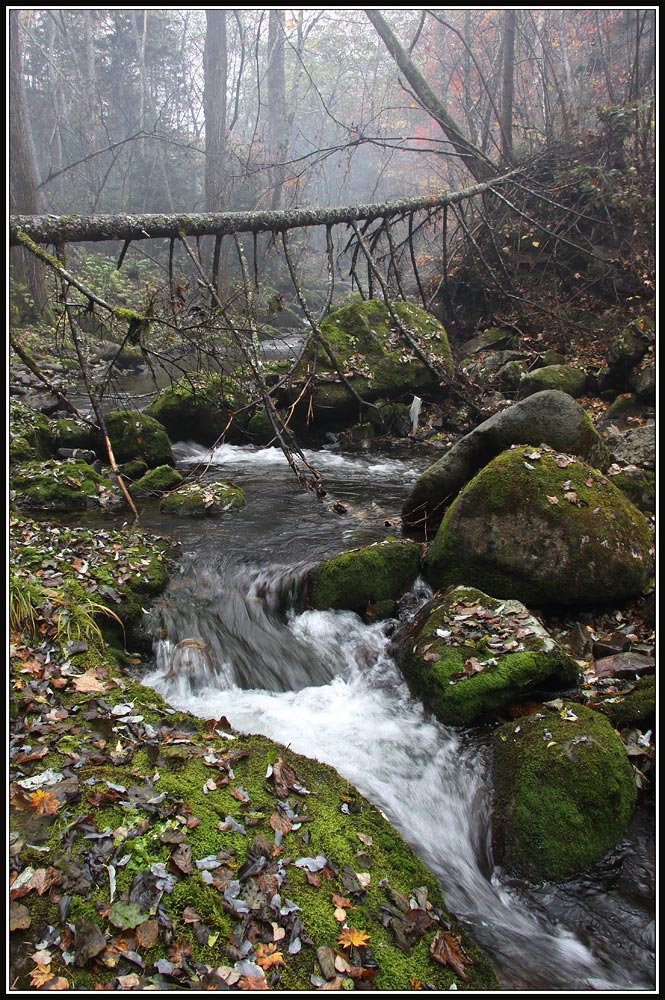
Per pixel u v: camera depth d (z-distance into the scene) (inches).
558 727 138.8
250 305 305.9
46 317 602.9
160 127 1074.1
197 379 378.3
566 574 188.4
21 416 328.8
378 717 163.6
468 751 148.0
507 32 599.2
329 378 391.2
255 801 116.0
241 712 165.9
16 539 214.4
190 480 315.3
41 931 87.0
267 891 97.9
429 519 249.6
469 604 181.8
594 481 201.8
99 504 286.0
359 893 102.1
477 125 813.2
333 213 353.1
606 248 482.6
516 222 532.7
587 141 529.7
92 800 109.1
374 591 203.8
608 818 125.2
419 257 794.8
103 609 175.9
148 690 149.6
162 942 88.2
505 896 121.1
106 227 261.1
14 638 151.7
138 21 1114.7
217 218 294.4
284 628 203.3
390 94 1082.7
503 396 405.1
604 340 429.7
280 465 357.4
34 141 1130.7
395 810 134.7
